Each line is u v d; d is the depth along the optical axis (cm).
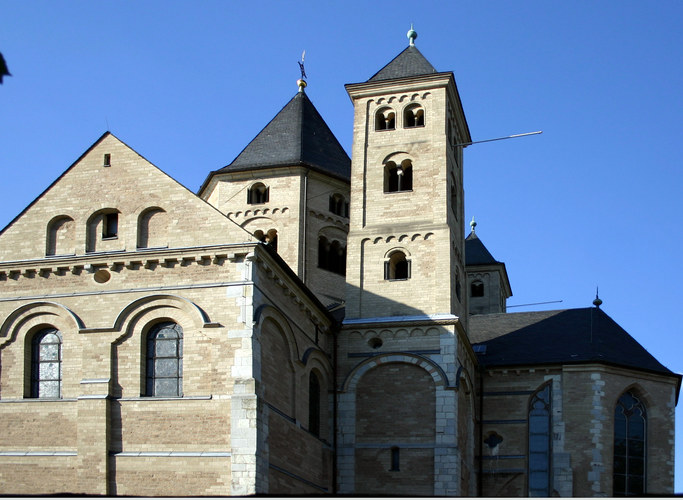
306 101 6378
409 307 5000
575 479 5300
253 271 3912
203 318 3888
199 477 3694
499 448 5494
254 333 3825
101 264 4069
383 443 4766
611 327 6000
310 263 5738
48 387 4034
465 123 5978
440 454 4669
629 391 5581
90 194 4231
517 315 6391
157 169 4191
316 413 4731
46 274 4141
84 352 3962
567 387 5491
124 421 3850
